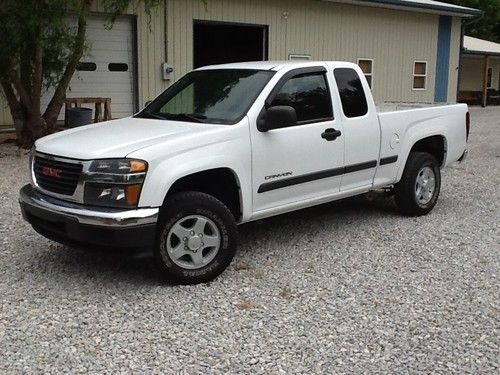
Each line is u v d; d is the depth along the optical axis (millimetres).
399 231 6277
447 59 22172
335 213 7020
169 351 3602
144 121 5383
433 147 7199
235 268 5066
